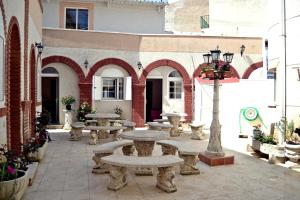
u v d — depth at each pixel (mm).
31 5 10977
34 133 10781
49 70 17078
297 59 9055
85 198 5918
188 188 6562
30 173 6898
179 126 15602
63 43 17016
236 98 13820
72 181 6969
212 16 22062
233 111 13930
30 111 10852
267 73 14359
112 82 17875
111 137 13445
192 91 18281
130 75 17828
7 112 6914
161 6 20062
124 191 6328
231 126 14055
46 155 9711
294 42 9156
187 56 18359
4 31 6539
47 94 17750
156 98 19266
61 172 7711
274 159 8727
